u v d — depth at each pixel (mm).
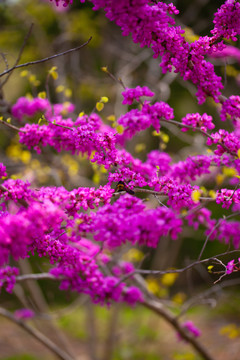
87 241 3279
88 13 6691
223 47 2049
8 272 2441
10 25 6418
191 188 2115
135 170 2461
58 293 9156
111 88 5680
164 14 1841
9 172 4793
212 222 2691
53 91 6629
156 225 1630
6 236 1546
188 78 2078
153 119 2078
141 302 3615
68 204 1949
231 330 3990
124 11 1788
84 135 2053
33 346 7117
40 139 2314
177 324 3781
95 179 3395
